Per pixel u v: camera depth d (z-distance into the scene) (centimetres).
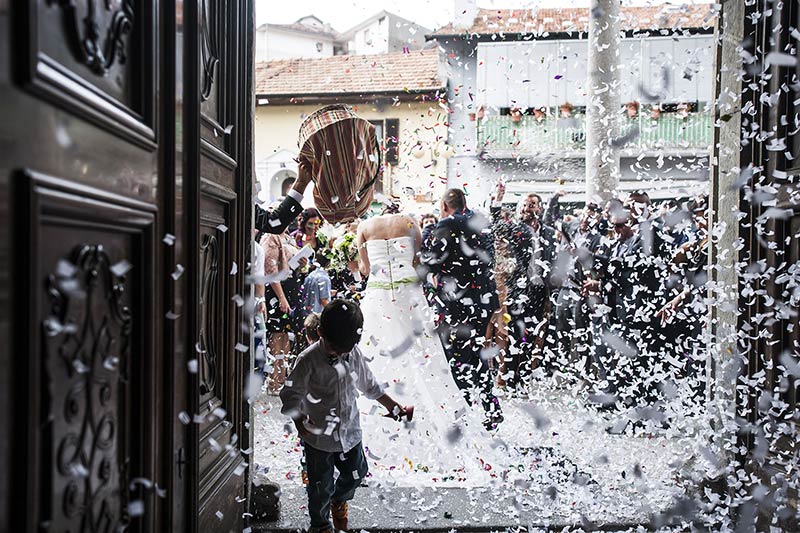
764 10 322
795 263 303
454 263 512
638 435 505
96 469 152
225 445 289
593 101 707
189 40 212
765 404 314
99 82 154
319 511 314
